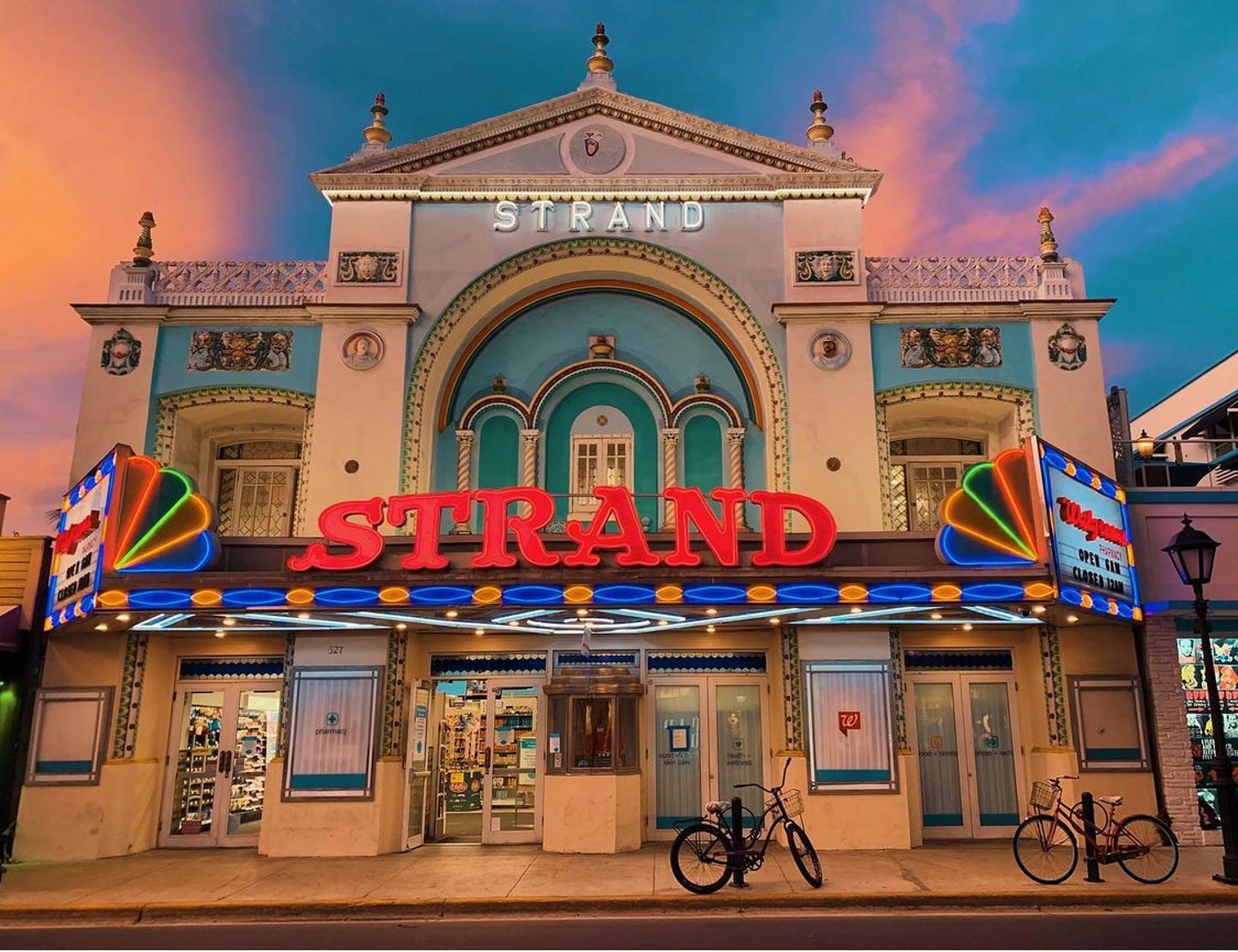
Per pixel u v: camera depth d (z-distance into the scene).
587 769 14.53
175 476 12.59
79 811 14.62
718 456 17.16
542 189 17.00
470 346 17.38
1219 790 11.95
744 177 16.91
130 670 15.34
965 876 12.10
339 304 16.25
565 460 17.34
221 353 16.41
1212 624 15.73
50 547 15.90
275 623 14.30
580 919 10.55
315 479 15.66
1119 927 9.62
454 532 16.30
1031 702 15.69
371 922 10.60
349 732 14.84
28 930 10.33
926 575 12.34
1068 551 12.80
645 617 13.77
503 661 16.33
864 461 15.73
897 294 16.62
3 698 15.32
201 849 15.55
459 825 16.78
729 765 15.94
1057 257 16.77
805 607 12.50
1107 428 15.94
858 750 14.83
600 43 17.73
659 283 17.39
